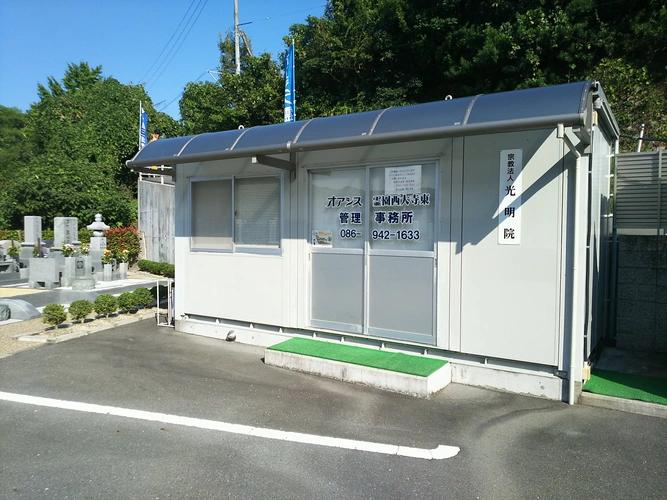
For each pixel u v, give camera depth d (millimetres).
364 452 4027
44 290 13461
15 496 3379
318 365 5902
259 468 3770
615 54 14414
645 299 6555
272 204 7141
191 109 28344
